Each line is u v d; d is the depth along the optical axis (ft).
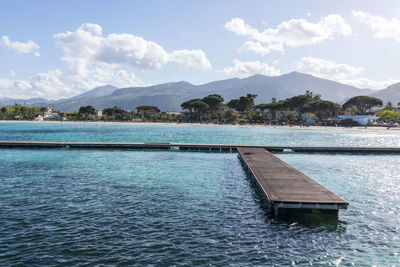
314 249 35.50
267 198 48.14
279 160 88.84
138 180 69.77
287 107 502.79
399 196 59.36
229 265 31.14
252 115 513.86
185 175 77.00
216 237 37.93
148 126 416.87
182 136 229.86
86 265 30.50
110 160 101.24
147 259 31.89
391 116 448.65
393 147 132.26
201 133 268.41
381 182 72.33
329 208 45.21
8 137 212.23
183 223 42.37
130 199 53.52
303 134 261.24
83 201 51.88
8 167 85.56
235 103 570.46
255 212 47.93
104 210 47.21
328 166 96.07
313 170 88.79
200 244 35.78
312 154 125.59
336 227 42.45
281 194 49.52
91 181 67.92
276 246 35.96
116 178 71.67
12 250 33.42
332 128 352.28
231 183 68.39
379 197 58.59
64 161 97.86
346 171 87.10
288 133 273.13
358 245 36.91
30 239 36.24
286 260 32.63
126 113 637.30
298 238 38.45
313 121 449.48
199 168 87.97
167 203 51.67
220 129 341.00
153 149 132.98
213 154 120.47
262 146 132.57
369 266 31.91
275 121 482.28
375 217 46.85
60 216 44.21
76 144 134.31
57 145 134.51
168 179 71.56
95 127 383.24
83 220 42.73
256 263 31.73
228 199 55.01
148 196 55.83
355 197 58.49
